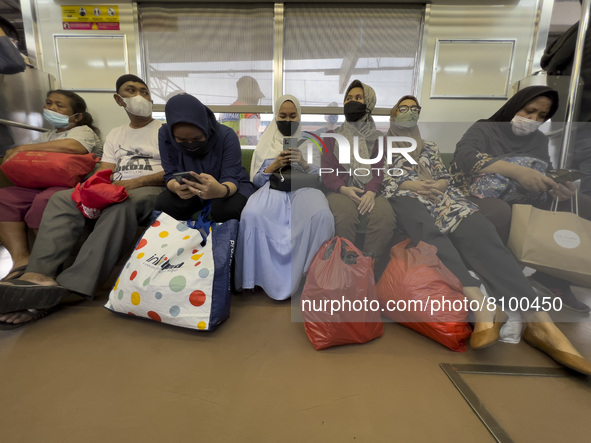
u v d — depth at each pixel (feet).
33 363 3.33
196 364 3.38
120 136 6.59
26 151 5.74
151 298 3.97
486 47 8.74
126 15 8.63
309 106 9.19
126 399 2.83
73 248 5.05
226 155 5.42
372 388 3.05
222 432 2.48
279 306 4.86
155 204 5.20
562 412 2.78
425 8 8.57
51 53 8.79
